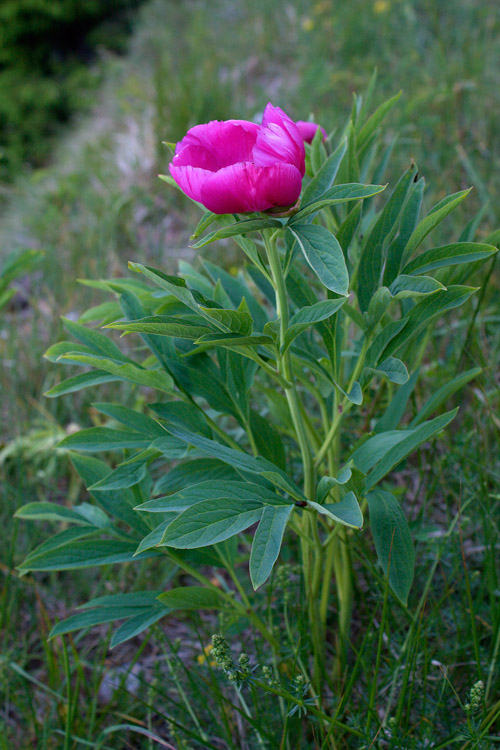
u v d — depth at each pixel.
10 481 1.10
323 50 2.29
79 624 0.63
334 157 0.58
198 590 0.65
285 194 0.50
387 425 0.67
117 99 2.85
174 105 2.14
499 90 1.66
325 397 0.73
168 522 0.57
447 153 1.49
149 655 0.88
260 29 2.76
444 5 2.22
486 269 1.16
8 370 1.34
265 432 0.70
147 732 0.68
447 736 0.64
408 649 0.66
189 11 3.51
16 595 0.90
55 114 3.68
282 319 0.58
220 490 0.56
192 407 0.68
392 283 0.59
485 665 0.68
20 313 1.68
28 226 2.18
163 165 1.90
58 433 1.12
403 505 0.93
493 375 0.97
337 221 0.71
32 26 3.81
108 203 1.92
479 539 0.83
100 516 0.71
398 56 2.07
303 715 0.71
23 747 0.76
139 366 0.70
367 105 0.73
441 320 1.14
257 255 0.58
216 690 0.66
